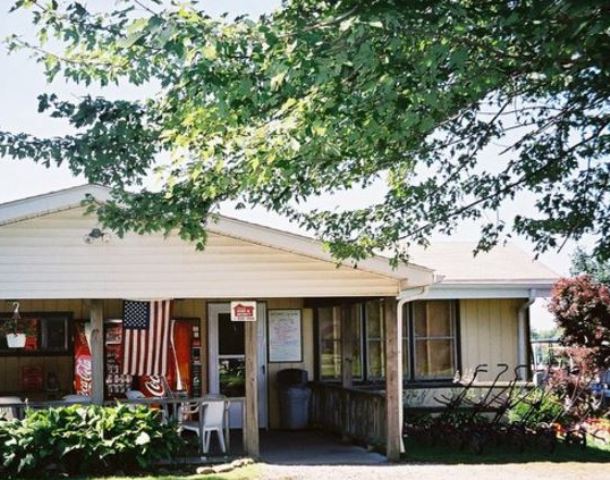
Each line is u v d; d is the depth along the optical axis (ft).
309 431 51.08
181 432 43.14
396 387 39.32
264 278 39.11
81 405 37.04
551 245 28.02
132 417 36.58
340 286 39.60
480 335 54.13
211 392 51.47
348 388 46.57
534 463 37.52
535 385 50.75
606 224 26.78
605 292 49.32
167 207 23.07
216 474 35.29
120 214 23.67
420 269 39.17
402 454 39.22
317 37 15.06
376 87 16.35
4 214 36.78
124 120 22.35
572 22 14.67
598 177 26.55
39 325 48.52
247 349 39.29
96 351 37.88
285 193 23.70
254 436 38.91
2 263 37.27
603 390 51.55
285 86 16.17
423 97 16.62
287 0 17.74
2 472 34.68
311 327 54.03
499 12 15.81
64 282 37.58
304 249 39.14
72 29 18.43
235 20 16.08
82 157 22.50
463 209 28.25
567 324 49.80
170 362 48.80
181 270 38.47
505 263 56.44
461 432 41.88
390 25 15.28
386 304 40.11
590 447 42.27
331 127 16.96
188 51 15.84
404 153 23.41
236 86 16.01
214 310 52.08
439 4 15.05
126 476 35.14
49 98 22.04
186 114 18.16
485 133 25.36
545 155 26.37
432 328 53.93
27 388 47.96
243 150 18.79
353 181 25.39
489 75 17.70
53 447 35.19
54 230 37.70
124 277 37.99
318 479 33.86
